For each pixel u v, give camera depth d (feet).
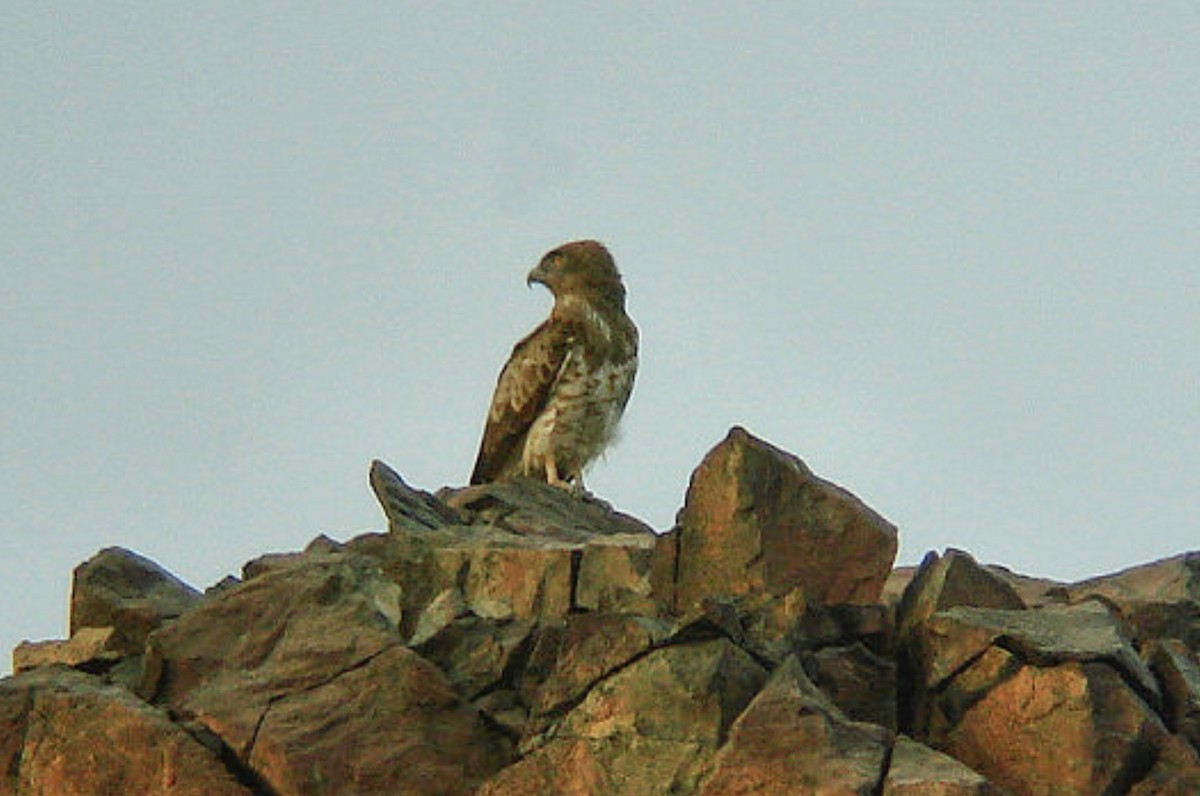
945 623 56.08
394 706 55.98
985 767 54.49
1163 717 55.11
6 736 56.34
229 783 54.54
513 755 55.98
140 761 55.01
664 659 54.13
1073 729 53.52
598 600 59.16
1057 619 56.59
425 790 54.90
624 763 53.21
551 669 57.82
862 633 57.72
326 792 54.44
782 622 56.80
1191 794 52.85
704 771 52.47
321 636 57.52
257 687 56.44
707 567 58.03
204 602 58.80
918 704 56.34
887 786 50.26
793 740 51.49
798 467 59.00
